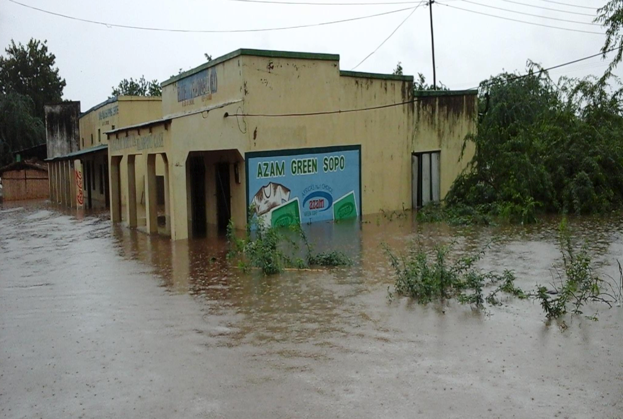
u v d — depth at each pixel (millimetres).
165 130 18000
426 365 7117
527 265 12797
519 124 23641
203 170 21781
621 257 13398
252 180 19688
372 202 23688
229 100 20219
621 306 9531
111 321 9453
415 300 10148
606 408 5898
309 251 13789
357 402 6156
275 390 6523
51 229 22516
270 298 10555
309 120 21219
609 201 22031
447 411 5895
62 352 8055
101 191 34438
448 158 26312
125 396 6527
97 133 36562
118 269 13766
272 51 20016
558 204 21844
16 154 47188
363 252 15062
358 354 7559
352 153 22734
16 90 63062
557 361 7160
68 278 12945
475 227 19266
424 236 17594
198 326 8992
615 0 21453
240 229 19656
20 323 9523
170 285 11898
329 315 9367
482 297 10086
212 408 6137
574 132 22562
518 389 6375
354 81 22625
